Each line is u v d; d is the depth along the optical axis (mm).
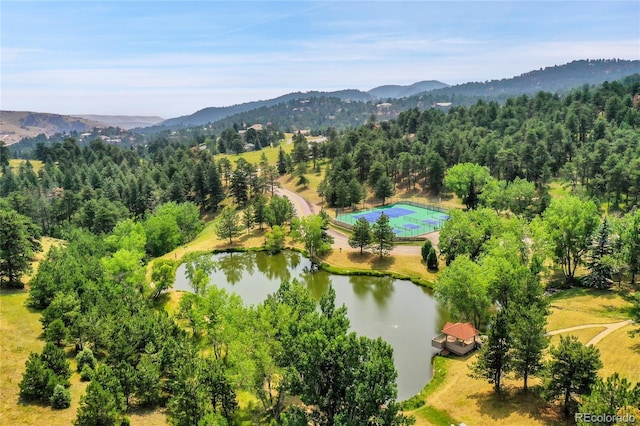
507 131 178875
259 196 134875
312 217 106875
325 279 96125
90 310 57875
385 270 96312
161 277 81875
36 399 45344
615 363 47844
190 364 43219
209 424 36562
